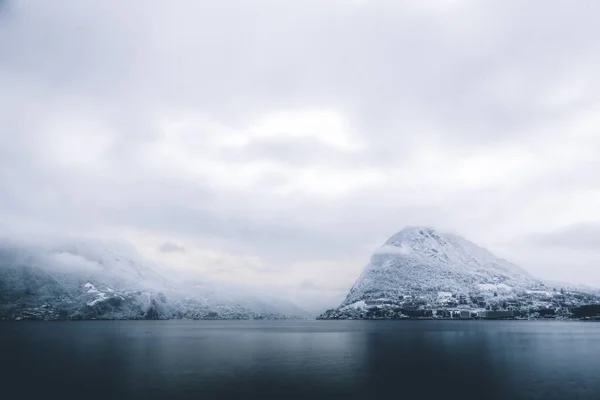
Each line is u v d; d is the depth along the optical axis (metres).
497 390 86.62
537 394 82.75
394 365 126.06
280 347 192.50
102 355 156.62
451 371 113.19
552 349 177.00
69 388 89.31
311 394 82.81
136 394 83.12
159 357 149.12
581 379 99.69
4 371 114.81
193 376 104.38
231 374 107.69
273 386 90.94
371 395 82.00
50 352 170.38
